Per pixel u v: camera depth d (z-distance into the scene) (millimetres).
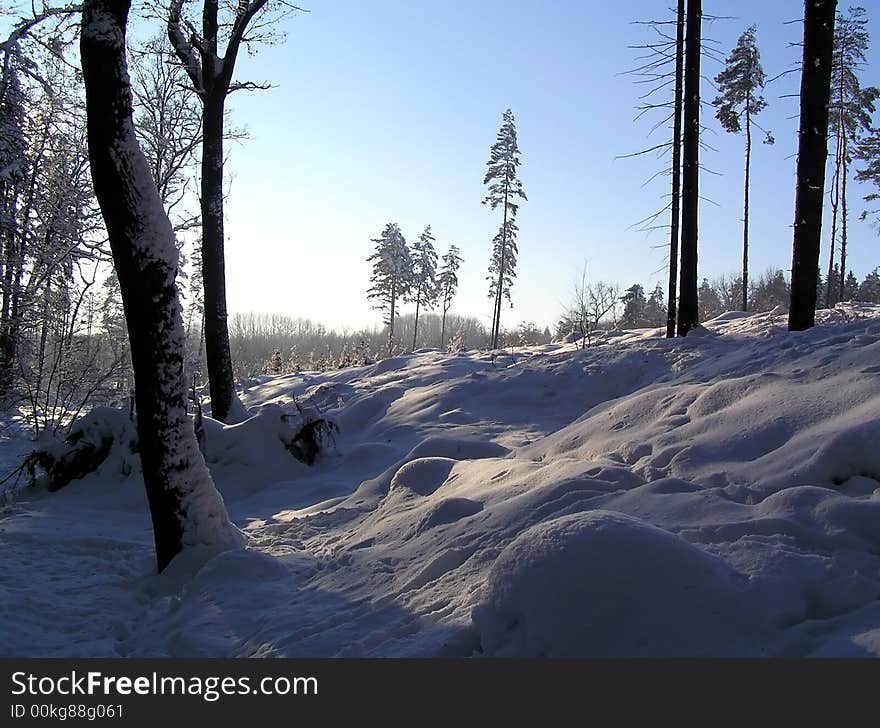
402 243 59375
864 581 3227
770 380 6465
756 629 2982
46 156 14328
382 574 5043
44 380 14664
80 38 5895
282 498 10109
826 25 11078
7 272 14555
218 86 13609
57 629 5031
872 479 4227
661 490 4715
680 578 3150
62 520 8539
